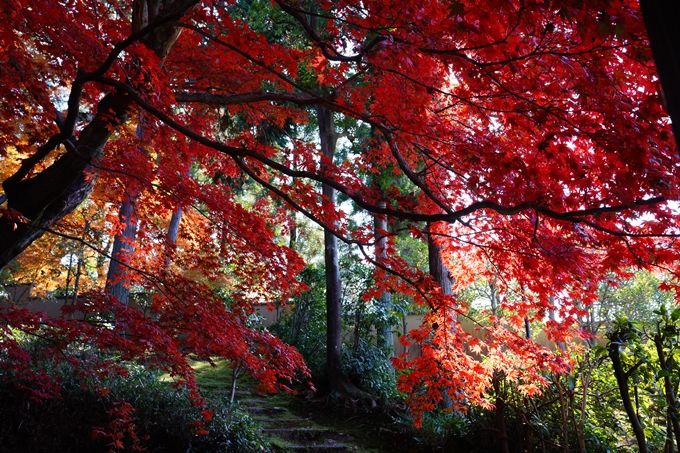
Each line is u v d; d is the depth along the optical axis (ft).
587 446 18.95
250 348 16.60
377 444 26.45
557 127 9.35
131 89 10.81
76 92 11.28
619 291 39.70
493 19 7.95
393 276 14.66
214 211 14.40
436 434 24.50
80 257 42.57
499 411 17.66
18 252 14.03
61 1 11.87
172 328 15.28
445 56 8.91
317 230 61.93
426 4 8.77
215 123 22.11
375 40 9.44
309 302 39.70
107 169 13.00
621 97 8.14
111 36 13.78
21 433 19.16
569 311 15.66
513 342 16.24
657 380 16.26
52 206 14.62
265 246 14.30
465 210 8.60
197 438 20.92
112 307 13.96
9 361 15.19
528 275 14.39
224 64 15.10
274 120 18.24
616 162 8.88
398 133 12.46
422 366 16.12
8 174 25.39
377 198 12.50
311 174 10.16
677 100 2.23
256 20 32.94
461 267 18.39
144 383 23.76
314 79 29.94
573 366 18.07
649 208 8.92
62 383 21.43
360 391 32.30
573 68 7.98
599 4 5.94
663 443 18.39
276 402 31.24
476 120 13.78
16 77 12.69
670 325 14.33
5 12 10.16
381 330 36.99
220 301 15.62
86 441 19.60
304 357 36.45
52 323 12.58
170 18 10.09
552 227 12.14
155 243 16.96
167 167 16.22
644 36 6.88
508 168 10.10
